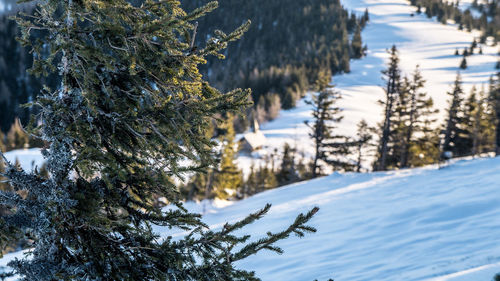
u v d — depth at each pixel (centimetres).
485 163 2967
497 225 1568
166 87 389
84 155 352
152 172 411
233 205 3412
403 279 1201
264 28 16538
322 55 15625
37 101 356
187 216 423
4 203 372
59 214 368
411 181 2856
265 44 15925
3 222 358
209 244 394
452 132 5119
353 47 17800
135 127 388
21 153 4119
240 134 9144
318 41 16838
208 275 389
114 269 377
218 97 385
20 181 369
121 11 358
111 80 391
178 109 377
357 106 11844
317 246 1814
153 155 408
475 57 19138
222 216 3097
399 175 3209
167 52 381
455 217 1831
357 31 18275
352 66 16512
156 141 381
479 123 4844
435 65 18150
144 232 420
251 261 1742
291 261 1664
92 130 374
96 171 371
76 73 352
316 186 3403
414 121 4409
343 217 2244
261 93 12275
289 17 17388
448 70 17412
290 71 13062
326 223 2184
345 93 13200
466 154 5038
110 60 344
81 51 330
